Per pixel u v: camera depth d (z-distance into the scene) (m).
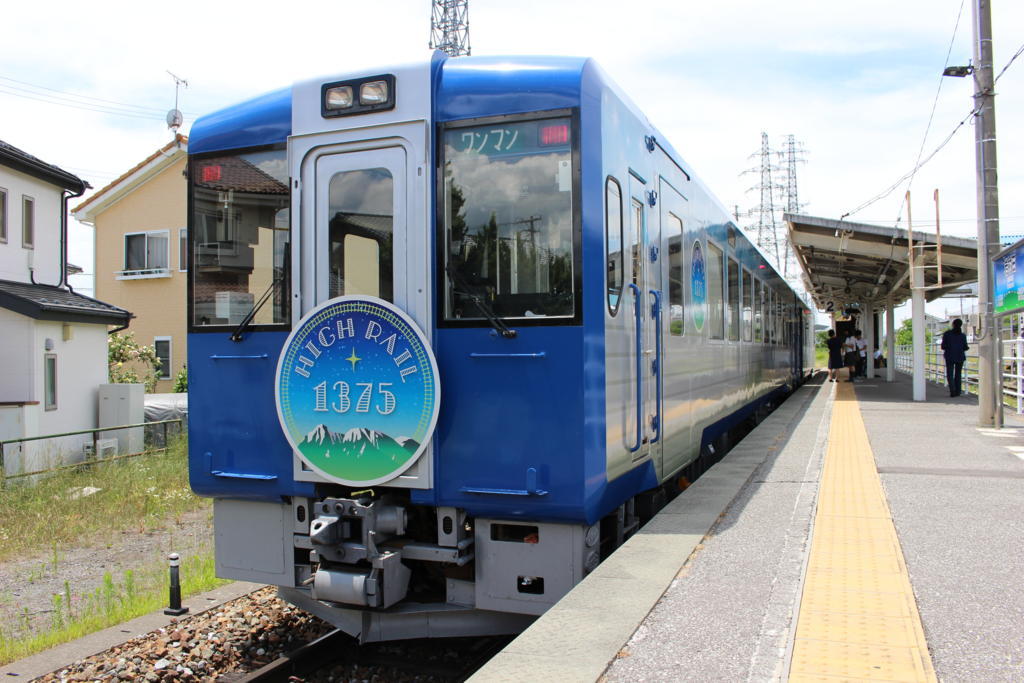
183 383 21.42
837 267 22.47
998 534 4.87
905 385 22.09
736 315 9.53
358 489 4.55
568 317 4.07
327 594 4.32
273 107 4.70
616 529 5.05
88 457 11.96
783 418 12.02
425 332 4.27
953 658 3.03
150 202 23.25
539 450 4.10
